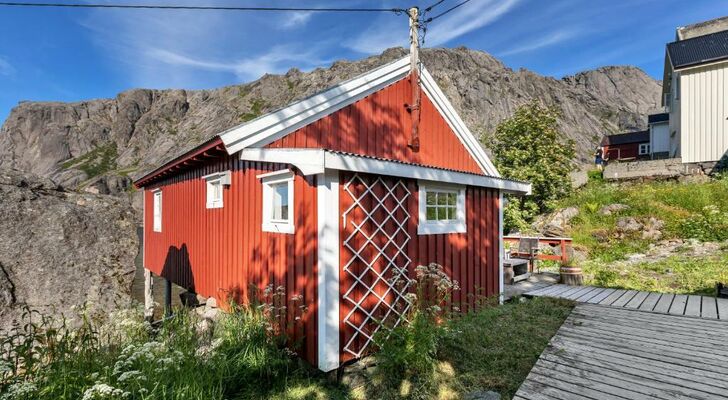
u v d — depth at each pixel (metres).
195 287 6.77
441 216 5.17
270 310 4.24
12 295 3.64
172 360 2.82
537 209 15.18
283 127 4.50
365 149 5.22
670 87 20.70
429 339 3.48
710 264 8.11
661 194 12.70
